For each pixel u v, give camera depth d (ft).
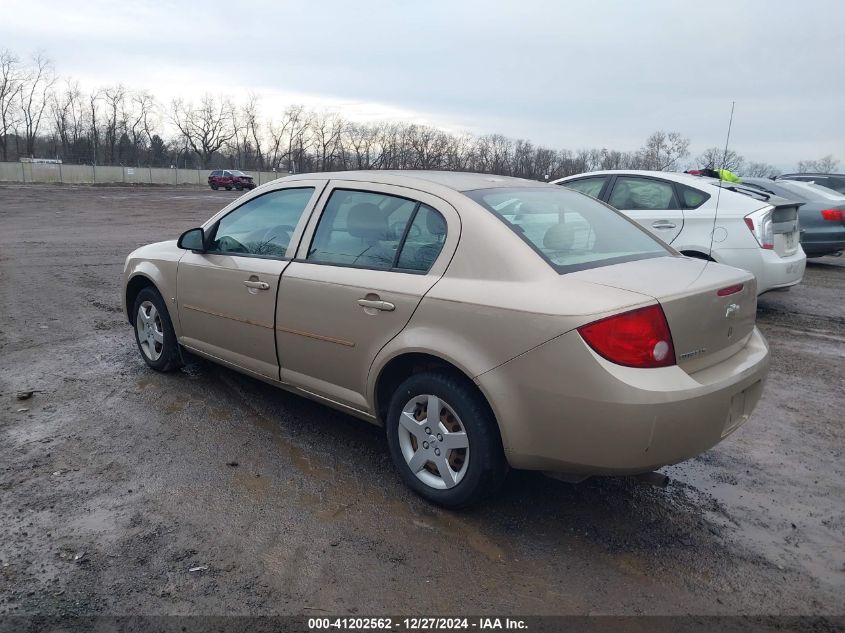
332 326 11.93
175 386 16.44
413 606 8.61
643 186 25.45
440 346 10.15
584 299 9.11
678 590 9.02
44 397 15.58
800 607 8.73
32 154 281.74
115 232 54.65
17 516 10.48
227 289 14.21
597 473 9.34
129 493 11.27
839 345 21.89
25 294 27.43
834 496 11.73
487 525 10.50
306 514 10.73
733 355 10.59
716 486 12.03
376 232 11.82
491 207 10.84
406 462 11.23
